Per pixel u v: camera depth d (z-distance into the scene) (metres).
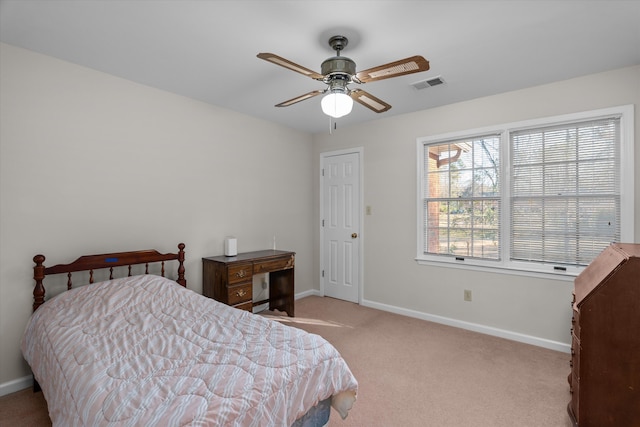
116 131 2.71
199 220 3.32
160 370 1.41
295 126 4.30
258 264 3.35
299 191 4.49
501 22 1.92
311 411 1.55
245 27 1.98
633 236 2.52
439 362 2.62
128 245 2.79
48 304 2.14
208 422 1.10
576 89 2.73
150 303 2.23
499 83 2.85
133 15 1.85
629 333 1.62
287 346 1.63
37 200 2.31
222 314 2.11
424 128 3.60
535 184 2.98
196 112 3.28
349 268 4.32
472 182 3.34
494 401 2.10
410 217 3.73
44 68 2.33
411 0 1.71
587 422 1.70
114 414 1.13
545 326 2.90
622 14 1.84
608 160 2.64
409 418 1.93
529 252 3.02
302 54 2.32
